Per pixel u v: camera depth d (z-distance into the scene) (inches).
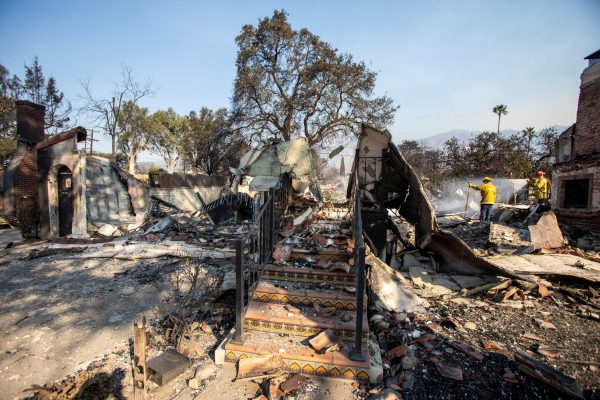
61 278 251.3
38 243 387.2
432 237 214.5
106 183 459.8
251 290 161.9
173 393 114.8
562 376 113.5
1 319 178.1
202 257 303.6
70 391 110.6
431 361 130.1
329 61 1015.6
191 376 124.1
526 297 195.6
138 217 461.1
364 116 1079.6
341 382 119.1
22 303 201.0
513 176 951.0
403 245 271.9
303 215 264.8
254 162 320.5
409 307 180.9
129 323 171.2
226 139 1169.4
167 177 780.0
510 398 109.5
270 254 191.5
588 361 127.6
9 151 971.3
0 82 1146.0
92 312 186.2
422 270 227.9
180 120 1502.2
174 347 143.1
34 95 1263.5
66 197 430.3
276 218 216.2
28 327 167.8
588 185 365.1
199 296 193.6
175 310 183.9
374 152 246.7
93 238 386.3
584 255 254.5
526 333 152.0
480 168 1011.9
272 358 125.8
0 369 131.0
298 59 1015.0
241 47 1037.2
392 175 243.9
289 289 164.9
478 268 215.2
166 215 491.8
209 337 151.3
